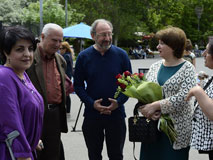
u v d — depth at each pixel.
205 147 3.32
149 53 44.88
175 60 3.74
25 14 26.70
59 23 26.47
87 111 4.40
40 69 4.05
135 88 3.66
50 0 25.89
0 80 2.58
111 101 4.23
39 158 4.08
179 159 3.72
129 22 46.22
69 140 6.81
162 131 3.74
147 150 3.85
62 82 4.27
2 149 2.58
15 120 2.56
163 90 3.69
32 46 2.77
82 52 4.38
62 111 4.32
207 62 3.35
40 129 2.88
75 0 43.44
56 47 4.08
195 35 58.53
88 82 4.34
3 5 35.66
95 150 4.45
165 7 50.66
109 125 4.37
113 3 45.81
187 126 3.69
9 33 2.68
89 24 43.94
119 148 4.45
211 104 3.17
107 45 4.24
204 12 60.34
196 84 3.65
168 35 3.65
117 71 4.32
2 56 2.80
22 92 2.69
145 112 3.62
